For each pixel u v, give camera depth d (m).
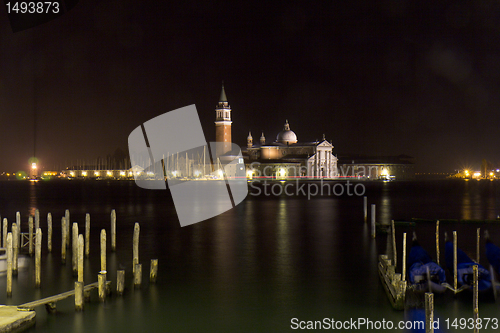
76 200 115.94
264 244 45.91
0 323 23.09
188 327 24.44
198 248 44.00
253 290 30.05
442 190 167.62
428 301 19.31
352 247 44.00
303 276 33.28
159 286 30.98
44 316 25.81
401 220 64.19
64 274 34.47
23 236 44.78
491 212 79.44
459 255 32.19
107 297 28.80
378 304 27.31
